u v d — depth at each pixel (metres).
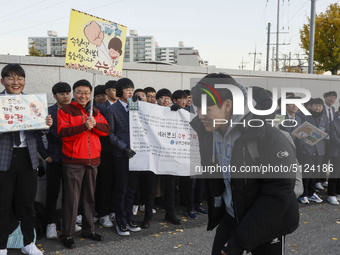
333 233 4.21
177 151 4.29
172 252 3.57
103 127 3.79
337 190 5.76
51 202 3.89
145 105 4.22
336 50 18.50
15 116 3.07
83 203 3.84
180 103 4.77
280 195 1.57
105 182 4.33
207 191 1.99
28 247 3.38
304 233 4.20
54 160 3.81
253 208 1.62
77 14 3.43
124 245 3.76
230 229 2.03
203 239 3.95
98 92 4.66
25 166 3.24
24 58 4.94
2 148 3.12
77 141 3.62
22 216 3.32
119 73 3.76
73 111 3.66
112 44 3.69
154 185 4.35
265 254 1.82
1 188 3.14
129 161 4.07
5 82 3.18
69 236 3.68
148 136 4.21
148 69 6.22
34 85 5.05
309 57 15.77
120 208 4.07
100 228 4.32
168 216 4.55
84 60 3.49
